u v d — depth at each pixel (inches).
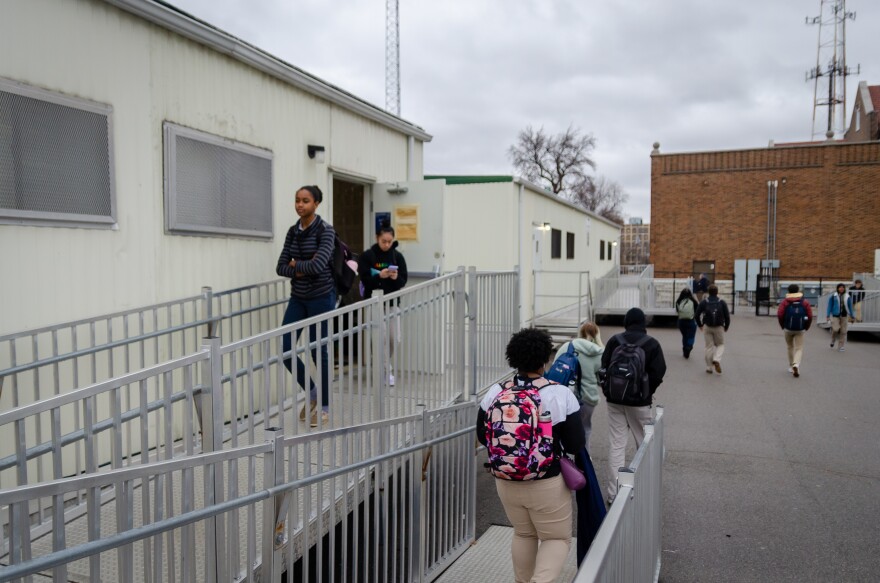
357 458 151.0
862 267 954.7
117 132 185.5
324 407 200.1
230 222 226.8
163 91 200.1
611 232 1152.8
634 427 230.4
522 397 137.9
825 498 228.1
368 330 165.6
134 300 191.2
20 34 159.6
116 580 118.5
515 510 142.1
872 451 280.5
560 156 2023.9
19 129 159.5
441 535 174.1
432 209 300.7
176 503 142.6
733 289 903.7
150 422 193.3
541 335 145.6
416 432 161.8
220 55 222.1
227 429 201.0
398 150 345.4
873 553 186.9
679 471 257.3
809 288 956.0
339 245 206.5
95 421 171.9
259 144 241.0
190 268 211.3
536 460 134.6
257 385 233.1
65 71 170.7
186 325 194.1
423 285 190.5
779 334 674.2
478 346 231.0
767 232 990.4
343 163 293.6
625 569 102.4
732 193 1004.6
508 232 513.7
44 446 114.3
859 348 584.7
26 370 149.7
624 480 110.3
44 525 132.9
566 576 174.6
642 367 222.4
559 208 685.9
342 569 129.1
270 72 243.3
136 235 191.5
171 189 202.1
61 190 169.5
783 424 325.1
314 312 201.3
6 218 156.5
